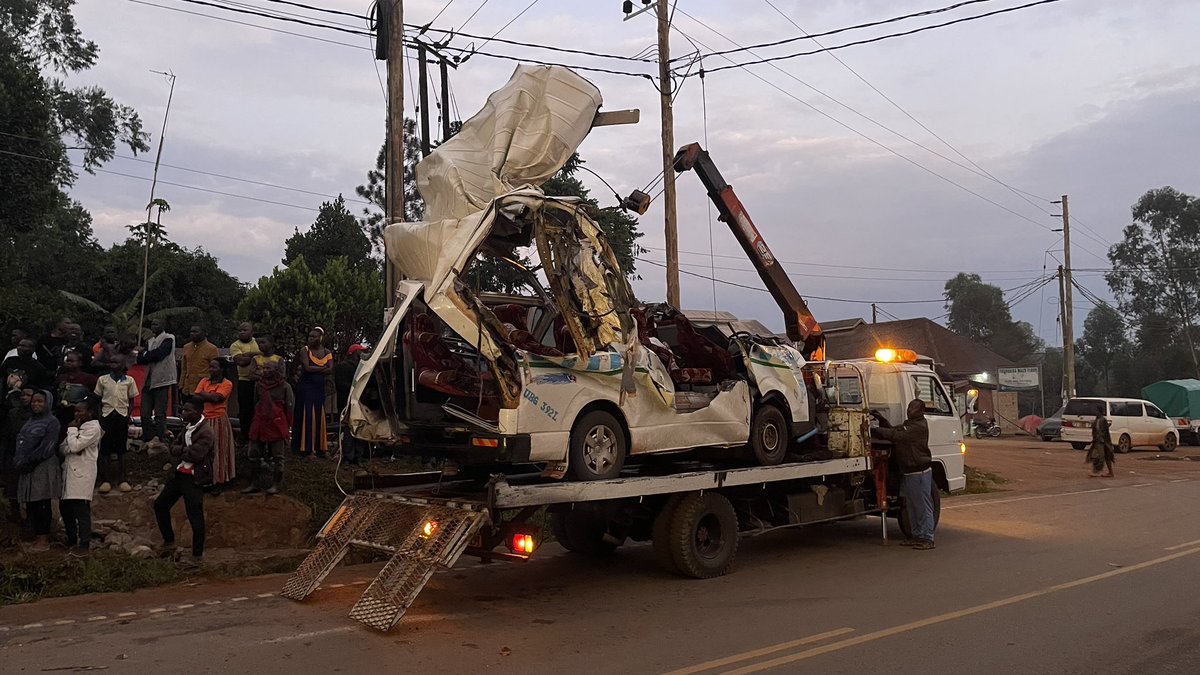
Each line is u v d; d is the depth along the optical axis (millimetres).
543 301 9148
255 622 6949
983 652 6227
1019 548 10875
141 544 9281
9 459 9406
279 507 10258
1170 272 59938
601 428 8000
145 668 5703
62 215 31828
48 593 7906
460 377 7746
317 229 28297
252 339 11430
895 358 12438
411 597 6715
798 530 12562
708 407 9047
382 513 7809
